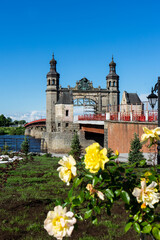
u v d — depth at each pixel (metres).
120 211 9.56
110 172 3.22
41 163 24.70
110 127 38.84
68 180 2.83
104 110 84.38
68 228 2.50
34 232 7.86
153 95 11.62
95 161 2.59
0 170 18.58
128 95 69.06
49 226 2.50
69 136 72.19
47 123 80.94
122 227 8.09
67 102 76.94
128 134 33.75
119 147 35.88
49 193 12.52
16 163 21.36
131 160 22.14
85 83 83.31
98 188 3.19
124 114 38.25
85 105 82.69
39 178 16.38
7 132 157.00
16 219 8.97
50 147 72.94
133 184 3.27
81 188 3.39
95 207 3.09
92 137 72.38
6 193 12.56
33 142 99.31
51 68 82.19
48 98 81.00
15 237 7.50
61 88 81.81
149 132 3.31
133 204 3.20
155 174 3.41
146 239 6.47
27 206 10.34
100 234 7.63
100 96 83.69
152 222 3.10
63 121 76.25
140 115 33.53
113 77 85.12
